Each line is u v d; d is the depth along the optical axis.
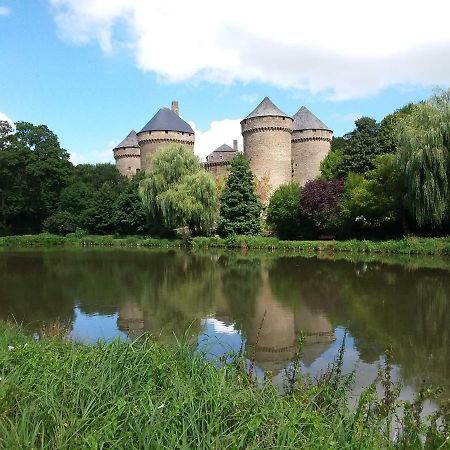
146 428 3.64
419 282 18.45
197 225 44.44
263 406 4.23
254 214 46.25
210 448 3.48
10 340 7.57
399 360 8.95
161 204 42.16
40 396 4.27
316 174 58.84
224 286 18.47
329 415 4.57
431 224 31.11
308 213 40.72
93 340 10.18
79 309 14.14
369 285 18.05
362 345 10.05
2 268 25.47
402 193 32.59
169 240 44.47
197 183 41.94
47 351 6.14
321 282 19.09
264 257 30.94
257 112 55.00
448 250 28.53
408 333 10.95
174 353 6.07
